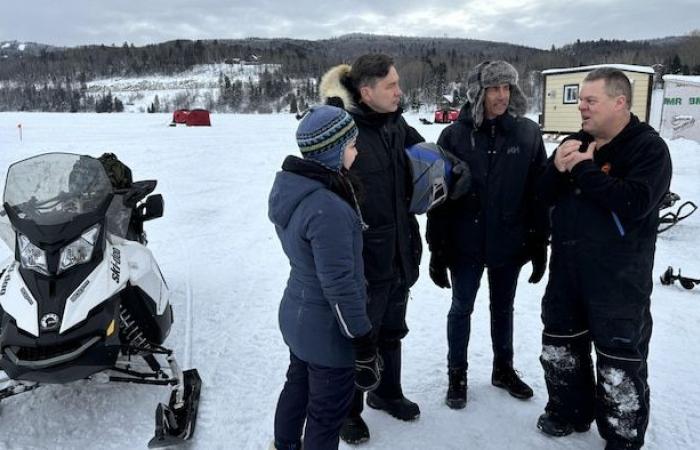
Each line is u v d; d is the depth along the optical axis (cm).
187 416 326
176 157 1475
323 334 246
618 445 288
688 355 406
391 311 318
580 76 1998
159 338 369
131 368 391
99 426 339
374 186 285
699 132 1717
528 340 434
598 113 267
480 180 323
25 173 349
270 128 2747
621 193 256
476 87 314
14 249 337
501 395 360
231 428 334
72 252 324
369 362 258
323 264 229
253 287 564
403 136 308
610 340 280
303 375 272
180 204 941
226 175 1236
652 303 499
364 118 287
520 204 325
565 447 309
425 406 351
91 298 313
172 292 548
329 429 257
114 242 372
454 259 341
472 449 310
